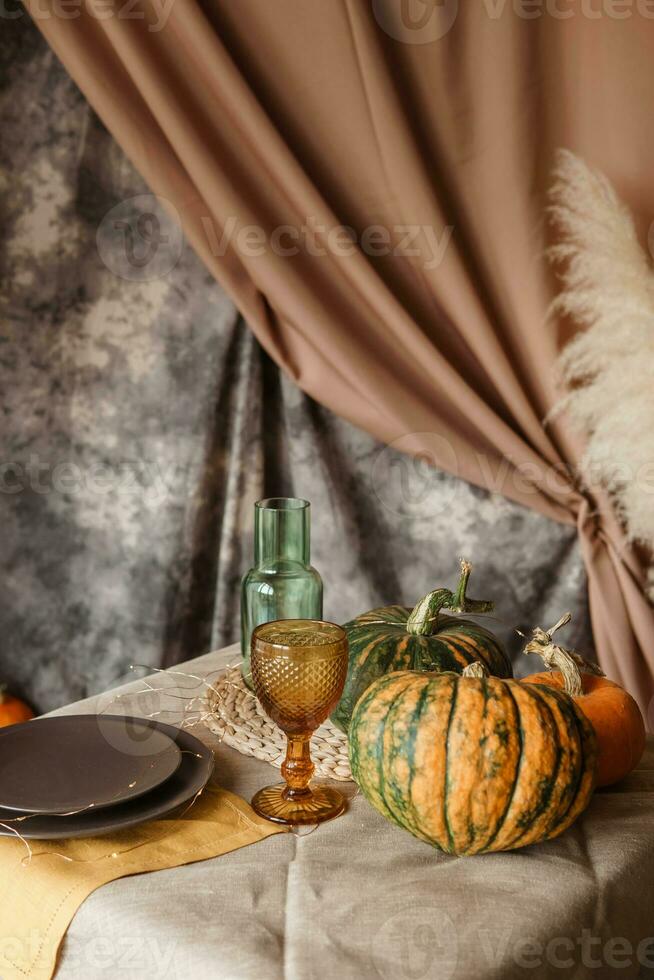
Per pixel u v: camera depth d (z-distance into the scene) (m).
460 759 1.18
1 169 2.09
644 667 1.90
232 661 1.64
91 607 2.23
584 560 1.92
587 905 1.17
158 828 1.24
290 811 1.27
